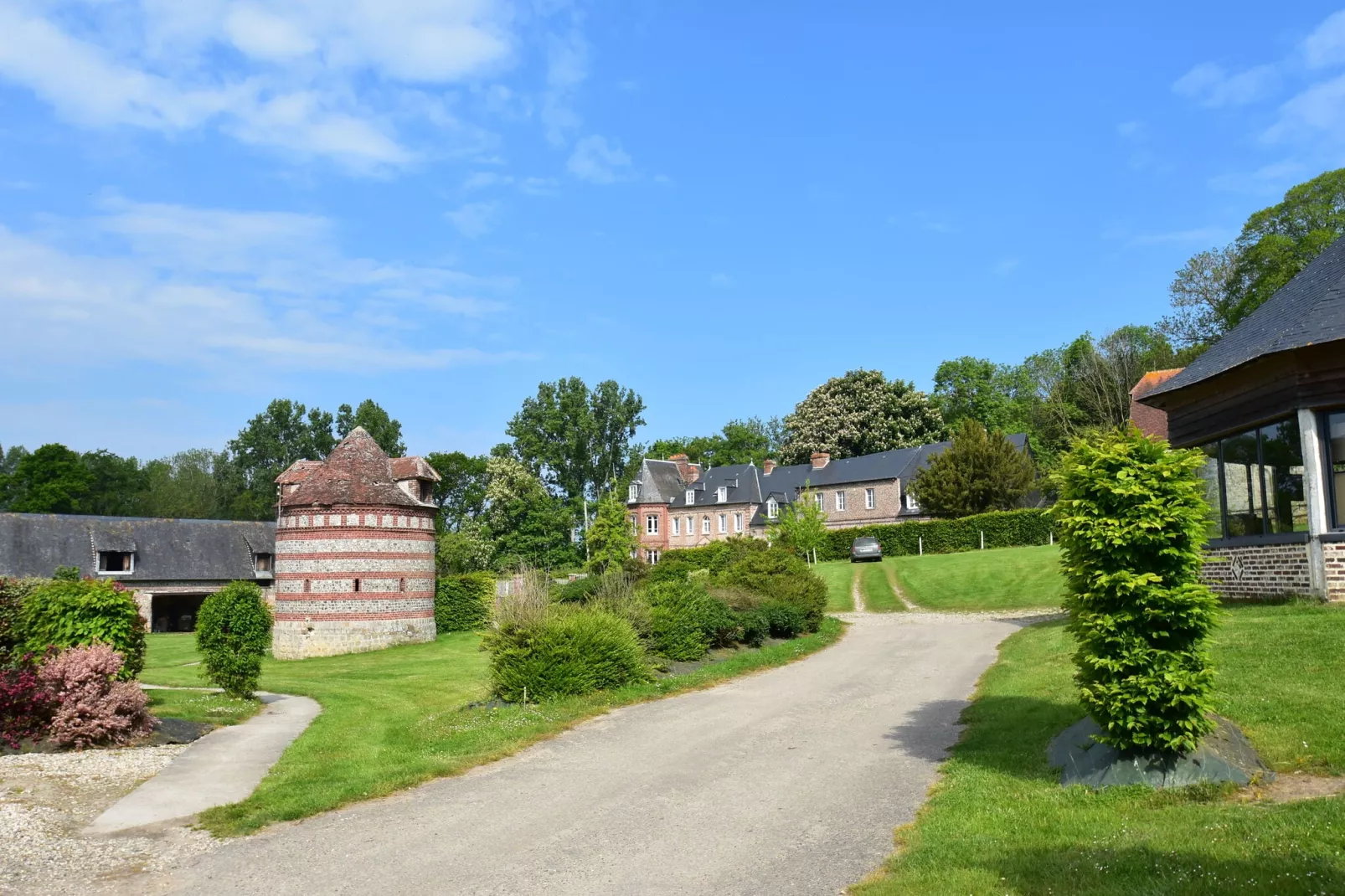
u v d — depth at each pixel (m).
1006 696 15.29
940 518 57.47
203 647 20.02
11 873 8.48
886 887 7.33
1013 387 92.31
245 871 8.61
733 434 111.31
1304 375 18.03
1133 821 8.36
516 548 71.19
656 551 82.44
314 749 14.10
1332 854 6.73
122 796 11.38
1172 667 9.48
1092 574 9.92
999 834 8.45
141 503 99.75
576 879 8.13
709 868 8.30
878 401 80.56
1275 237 51.88
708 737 14.12
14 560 53.16
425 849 9.11
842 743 13.36
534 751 13.58
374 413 97.75
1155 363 65.06
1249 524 20.06
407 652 35.91
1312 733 10.10
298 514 37.88
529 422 87.50
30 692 14.25
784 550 31.17
